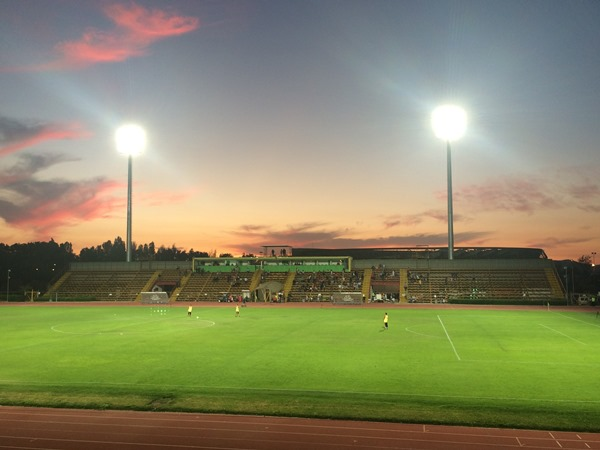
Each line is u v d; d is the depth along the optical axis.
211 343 32.34
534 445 13.01
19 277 145.75
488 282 82.88
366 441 13.34
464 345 31.19
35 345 31.84
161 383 20.44
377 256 107.50
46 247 168.00
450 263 87.50
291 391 18.86
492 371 22.78
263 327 42.75
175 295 86.81
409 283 84.81
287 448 12.93
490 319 50.28
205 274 93.75
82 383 20.41
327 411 15.70
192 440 13.49
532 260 84.94
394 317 53.00
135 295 89.00
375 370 23.05
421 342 32.66
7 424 14.82
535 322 46.94
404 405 16.48
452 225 87.44
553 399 17.62
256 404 16.56
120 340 34.09
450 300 76.69
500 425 14.38
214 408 16.05
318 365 24.34
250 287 87.75
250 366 24.11
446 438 13.50
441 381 20.67
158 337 35.75
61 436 13.84
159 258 185.38
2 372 23.02
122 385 20.02
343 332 38.66
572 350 29.08
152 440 13.51
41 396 17.75
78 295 90.31
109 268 99.69
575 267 124.44
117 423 14.83
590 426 14.21
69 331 39.97
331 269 91.56
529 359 26.00
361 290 84.12
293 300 82.56
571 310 64.25
